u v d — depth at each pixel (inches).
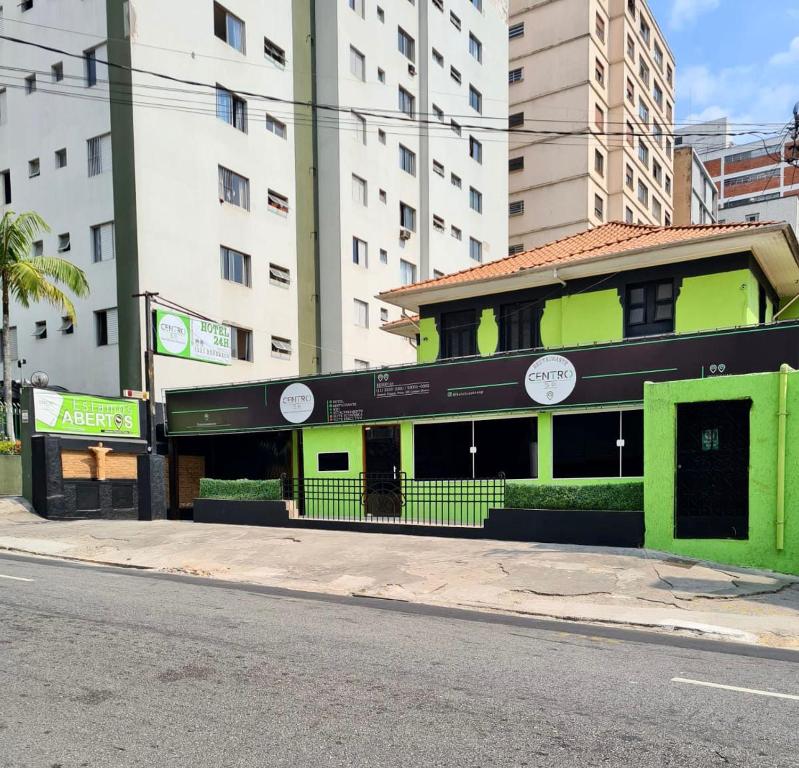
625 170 1724.9
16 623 253.9
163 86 846.5
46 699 174.9
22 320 903.1
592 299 616.1
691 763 144.4
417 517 590.6
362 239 1181.1
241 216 961.5
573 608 304.7
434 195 1364.4
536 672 206.8
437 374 580.4
